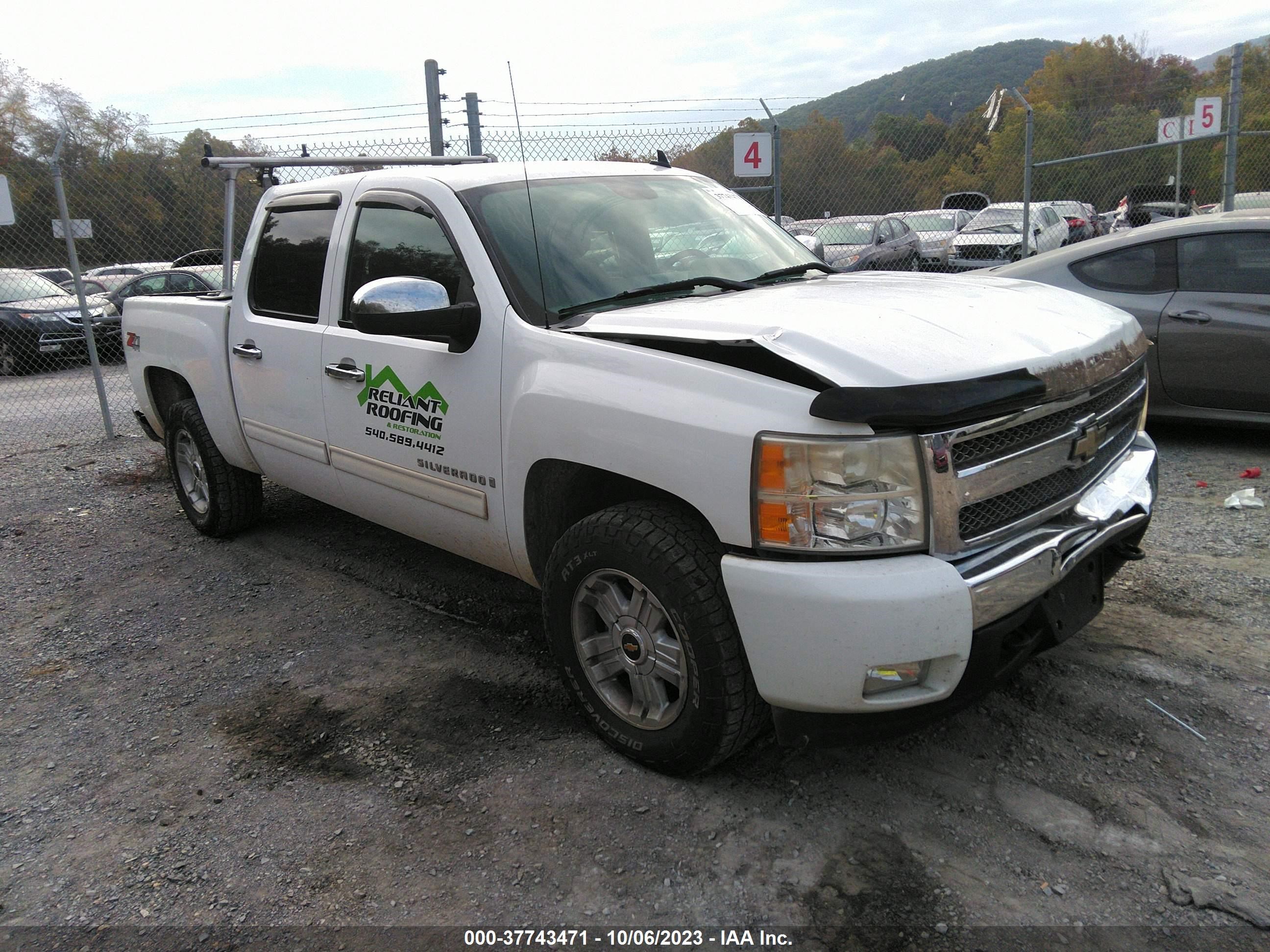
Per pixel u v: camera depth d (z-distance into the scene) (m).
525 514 3.08
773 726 3.00
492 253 3.17
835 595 2.24
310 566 4.80
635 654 2.78
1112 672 3.28
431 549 4.95
